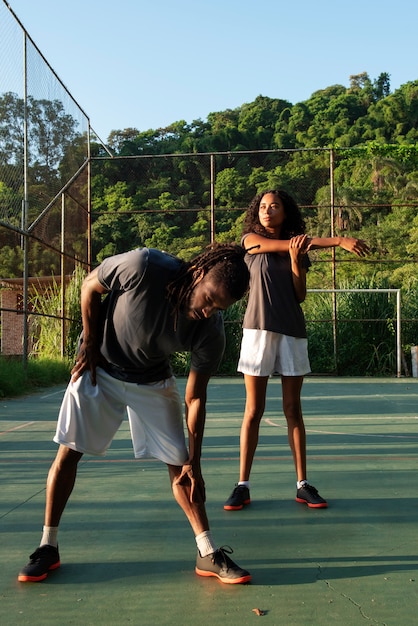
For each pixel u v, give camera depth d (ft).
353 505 8.78
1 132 25.18
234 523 7.95
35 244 29.66
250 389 8.79
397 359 37.14
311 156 45.85
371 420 17.84
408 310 38.96
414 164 79.66
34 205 29.14
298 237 8.08
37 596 5.75
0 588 5.93
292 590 5.86
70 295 35.04
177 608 5.48
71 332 34.68
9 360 27.78
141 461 11.85
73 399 6.36
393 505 8.78
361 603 5.57
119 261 5.90
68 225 34.99
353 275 43.70
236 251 5.47
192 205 48.47
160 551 6.92
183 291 5.57
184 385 30.45
